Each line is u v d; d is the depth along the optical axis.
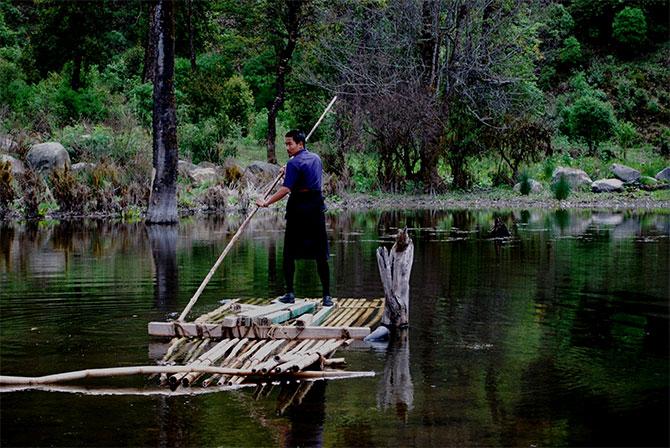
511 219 18.03
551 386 4.90
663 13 41.47
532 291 8.31
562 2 41.78
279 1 27.48
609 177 26.80
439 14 24.98
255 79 35.16
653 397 4.68
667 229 15.35
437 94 24.89
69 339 6.23
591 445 3.94
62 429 4.20
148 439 4.05
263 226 16.66
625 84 38.41
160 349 5.93
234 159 25.56
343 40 26.62
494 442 3.98
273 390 4.89
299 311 6.96
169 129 16.66
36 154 20.61
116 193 19.88
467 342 6.06
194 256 11.34
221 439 4.04
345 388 4.90
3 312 7.26
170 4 15.96
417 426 4.21
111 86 29.16
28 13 37.34
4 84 25.94
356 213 20.17
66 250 12.05
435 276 9.37
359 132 24.81
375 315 7.11
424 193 25.11
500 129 25.33
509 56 25.81
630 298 7.88
